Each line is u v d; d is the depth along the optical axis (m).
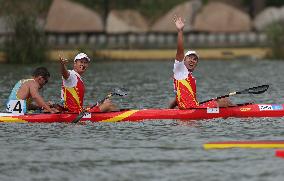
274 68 114.12
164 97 74.00
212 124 54.62
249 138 48.75
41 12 152.00
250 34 151.75
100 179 38.59
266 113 57.53
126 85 87.69
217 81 93.44
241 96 75.12
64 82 57.22
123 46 147.12
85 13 151.12
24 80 57.44
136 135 50.38
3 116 56.31
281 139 48.25
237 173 39.31
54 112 56.38
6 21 127.38
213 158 42.91
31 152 45.09
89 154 44.38
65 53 134.50
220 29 152.38
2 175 39.62
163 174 39.38
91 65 122.94
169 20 151.38
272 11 155.50
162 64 124.81
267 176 38.53
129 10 154.62
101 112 56.69
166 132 51.44
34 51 125.69
